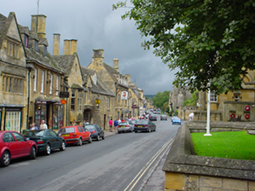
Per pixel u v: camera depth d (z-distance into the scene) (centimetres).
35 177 923
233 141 1205
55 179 896
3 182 848
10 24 1833
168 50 776
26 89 2019
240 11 658
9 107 1786
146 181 875
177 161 550
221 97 3197
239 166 512
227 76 630
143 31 743
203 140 1272
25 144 1270
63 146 1739
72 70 2997
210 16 722
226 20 696
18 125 1919
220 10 682
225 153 880
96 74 4356
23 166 1135
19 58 1936
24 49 2002
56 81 2641
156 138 2573
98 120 3844
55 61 2877
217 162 528
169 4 727
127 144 2042
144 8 768
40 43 2608
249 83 3105
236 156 816
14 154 1176
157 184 844
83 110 3148
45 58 2559
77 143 2016
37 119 2208
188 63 768
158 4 741
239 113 2998
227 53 687
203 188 528
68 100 2878
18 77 1909
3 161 1098
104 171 1035
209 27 711
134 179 909
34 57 2259
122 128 3550
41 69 2291
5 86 1767
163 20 742
